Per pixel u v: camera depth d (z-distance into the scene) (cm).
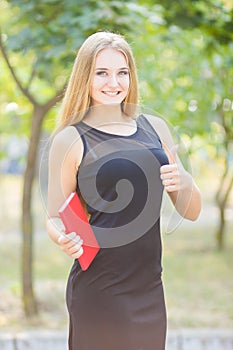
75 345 316
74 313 313
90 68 305
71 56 537
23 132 937
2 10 633
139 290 305
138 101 319
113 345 303
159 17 608
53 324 645
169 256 1084
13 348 561
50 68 578
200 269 980
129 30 534
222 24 598
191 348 555
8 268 992
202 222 1461
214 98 912
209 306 738
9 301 719
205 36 675
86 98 308
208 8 603
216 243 1154
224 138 971
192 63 902
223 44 619
